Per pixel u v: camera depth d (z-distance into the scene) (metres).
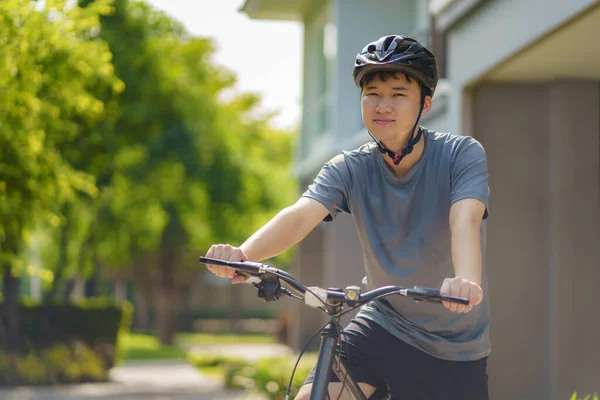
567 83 10.21
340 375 4.15
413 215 4.43
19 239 12.58
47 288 26.00
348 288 3.69
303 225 4.36
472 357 4.52
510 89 10.46
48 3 10.18
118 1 20.72
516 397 10.09
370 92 4.19
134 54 20.55
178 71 21.33
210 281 50.53
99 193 21.73
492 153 10.38
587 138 10.21
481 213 4.14
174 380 23.25
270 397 15.45
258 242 4.20
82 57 10.90
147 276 36.06
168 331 36.62
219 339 44.84
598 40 8.59
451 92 10.95
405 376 4.47
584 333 10.00
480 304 4.58
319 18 22.77
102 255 29.86
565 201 10.14
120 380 23.20
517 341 10.16
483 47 9.98
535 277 10.23
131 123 20.48
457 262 3.94
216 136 23.19
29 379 21.41
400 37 4.16
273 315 54.97
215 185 23.08
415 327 4.49
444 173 4.35
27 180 10.77
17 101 10.20
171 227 31.55
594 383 9.96
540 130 10.41
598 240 10.13
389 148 4.29
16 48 10.02
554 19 8.19
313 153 23.20
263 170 27.14
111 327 22.84
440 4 10.87
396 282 4.54
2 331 21.66
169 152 21.91
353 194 4.51
